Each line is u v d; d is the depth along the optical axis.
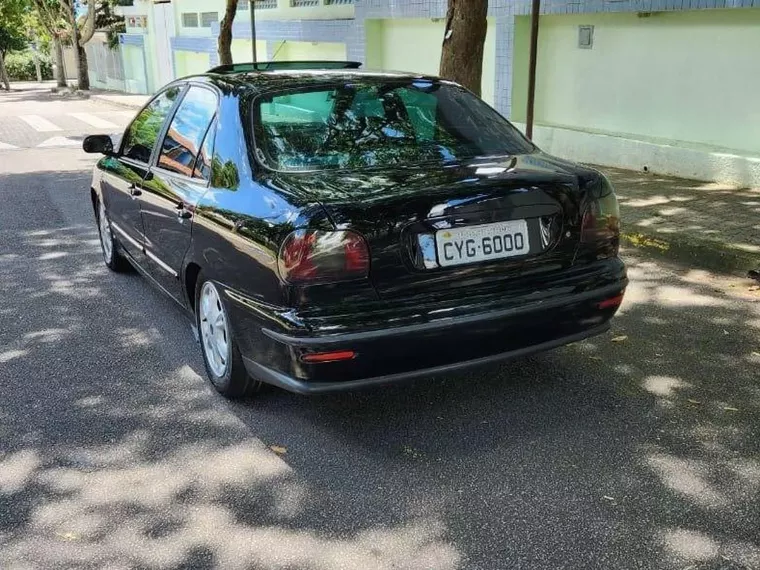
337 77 4.27
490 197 3.36
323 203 3.17
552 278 3.56
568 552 2.78
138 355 4.70
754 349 4.58
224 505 3.12
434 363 3.32
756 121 8.72
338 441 3.60
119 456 3.52
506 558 2.76
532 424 3.72
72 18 35.25
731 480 3.21
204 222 3.82
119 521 3.02
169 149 4.68
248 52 21.80
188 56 27.52
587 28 10.65
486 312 3.32
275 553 2.81
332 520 3.00
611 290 3.67
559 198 3.53
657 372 4.28
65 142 16.98
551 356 4.52
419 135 4.02
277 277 3.21
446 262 3.30
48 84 48.31
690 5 8.79
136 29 32.31
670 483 3.20
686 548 2.79
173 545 2.87
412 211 3.22
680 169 9.38
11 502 3.16
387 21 15.16
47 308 5.62
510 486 3.21
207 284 4.00
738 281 5.91
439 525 2.96
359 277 3.18
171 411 3.95
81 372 4.46
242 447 3.57
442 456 3.45
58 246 7.53
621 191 8.63
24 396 4.15
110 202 5.85
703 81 9.22
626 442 3.53
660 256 6.65
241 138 3.79
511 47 11.64
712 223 7.07
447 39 7.95
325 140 3.82
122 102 27.67
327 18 17.20
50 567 2.75
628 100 10.30
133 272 6.54
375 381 3.26
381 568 2.72
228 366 3.87
